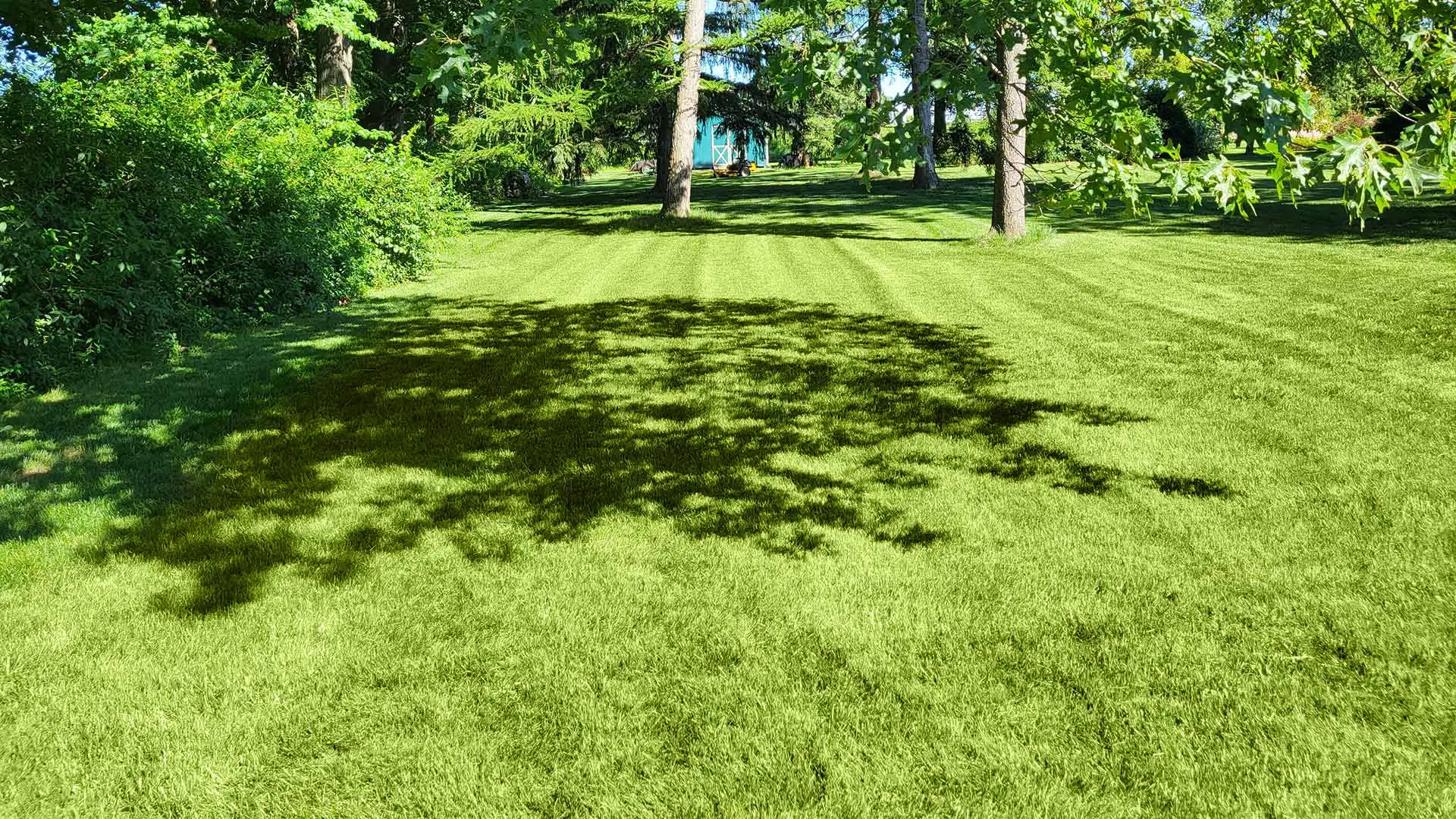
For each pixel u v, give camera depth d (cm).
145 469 555
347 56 1903
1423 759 277
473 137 2247
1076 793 271
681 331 966
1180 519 457
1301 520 447
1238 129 310
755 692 325
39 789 283
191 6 1438
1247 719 300
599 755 295
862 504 496
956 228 1989
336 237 1162
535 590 406
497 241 1980
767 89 3241
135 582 416
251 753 299
